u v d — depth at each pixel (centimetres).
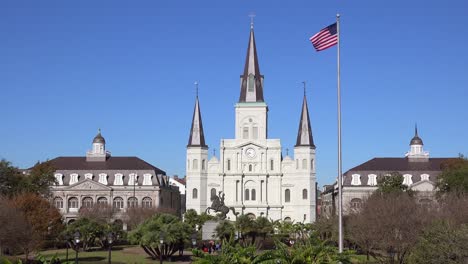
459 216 6262
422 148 14338
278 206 14100
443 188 9662
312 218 13975
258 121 14425
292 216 14088
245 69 14725
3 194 8881
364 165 14200
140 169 14500
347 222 8031
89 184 14250
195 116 14412
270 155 14312
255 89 14575
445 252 3781
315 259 3581
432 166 14012
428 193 11719
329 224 8988
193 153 14225
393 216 5731
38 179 10338
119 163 14738
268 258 3528
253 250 3569
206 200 14250
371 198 8119
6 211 6041
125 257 6744
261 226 8700
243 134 14425
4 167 9425
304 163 14112
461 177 9275
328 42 4394
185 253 7125
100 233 7825
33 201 7969
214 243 7369
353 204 11112
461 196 7581
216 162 14338
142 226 6594
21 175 9850
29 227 6359
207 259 3469
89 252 7412
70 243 7600
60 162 14738
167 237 6150
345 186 13812
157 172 14762
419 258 3975
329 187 18812
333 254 3622
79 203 14225
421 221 5641
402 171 13850
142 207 12838
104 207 12488
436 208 7188
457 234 3806
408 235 5259
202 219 10712
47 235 8144
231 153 14350
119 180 14350
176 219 6725
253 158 14312
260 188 14200
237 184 14262
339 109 4334
